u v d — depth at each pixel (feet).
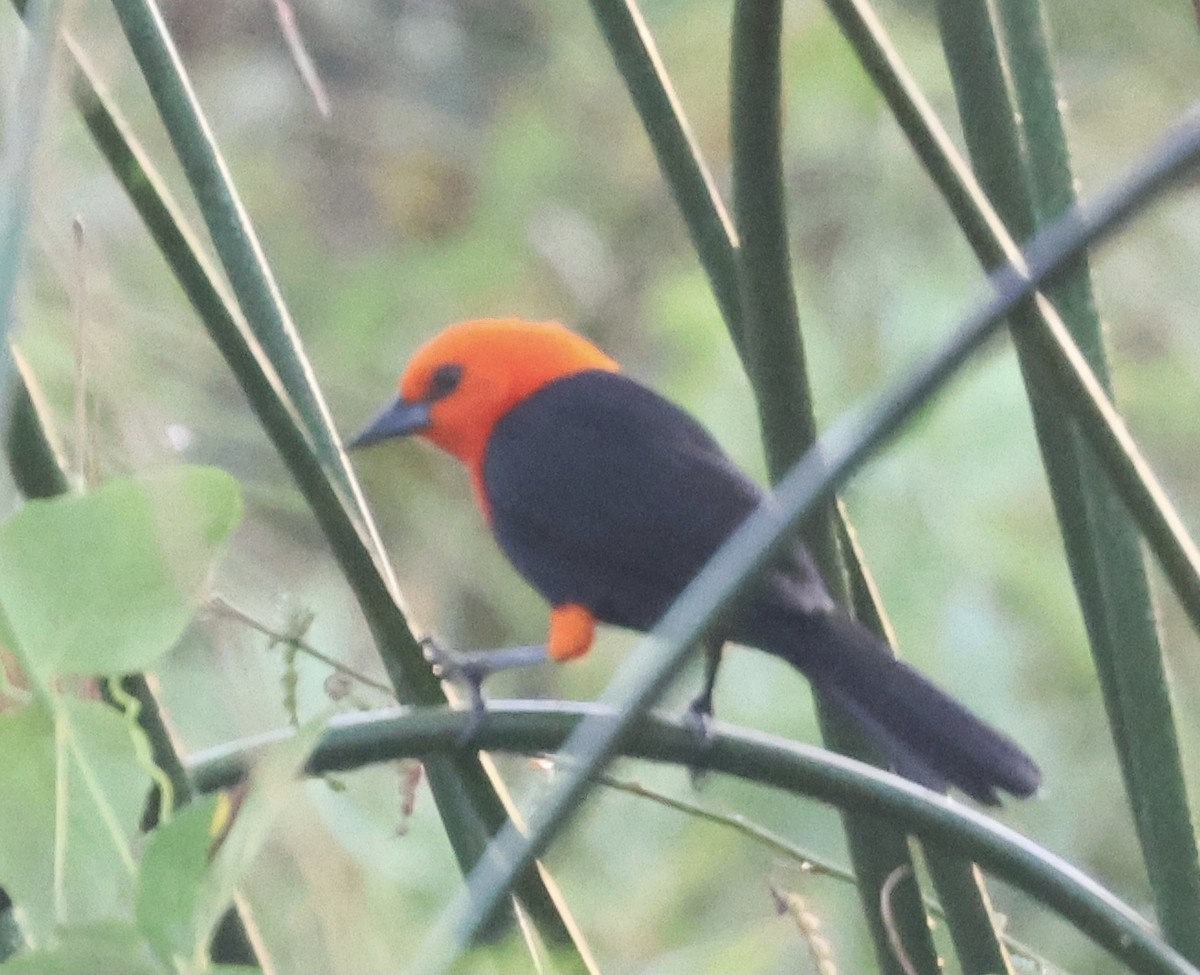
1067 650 33.91
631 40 18.43
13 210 9.03
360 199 44.83
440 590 39.09
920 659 33.53
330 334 41.96
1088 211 10.29
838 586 19.70
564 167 44.86
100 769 9.89
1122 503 16.08
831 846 31.78
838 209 39.50
